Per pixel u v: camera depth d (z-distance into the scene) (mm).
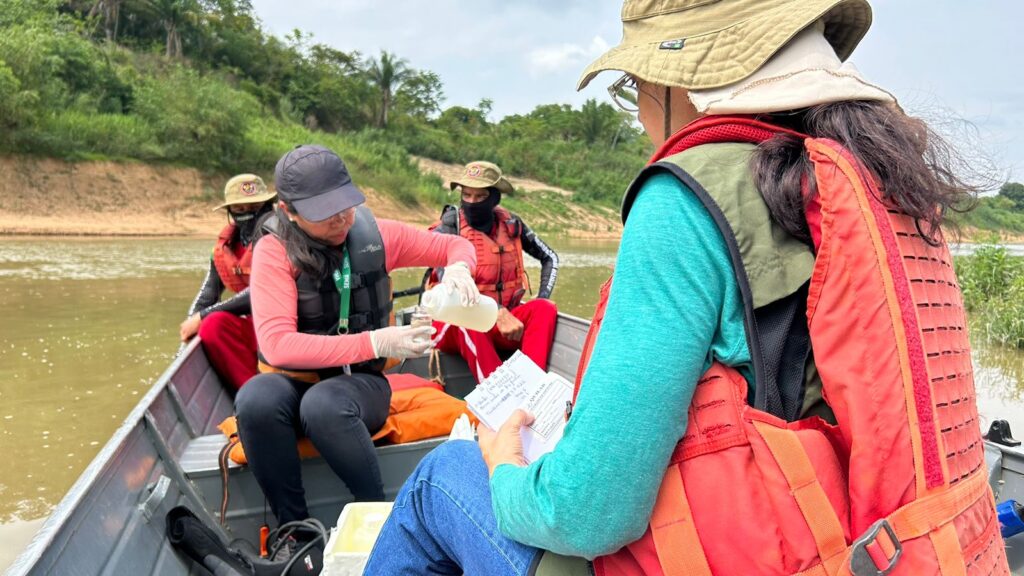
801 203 844
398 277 11531
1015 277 9750
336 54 47188
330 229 2117
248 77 41719
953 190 886
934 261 885
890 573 791
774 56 907
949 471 820
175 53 39062
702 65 932
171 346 5938
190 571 1819
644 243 842
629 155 58969
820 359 821
